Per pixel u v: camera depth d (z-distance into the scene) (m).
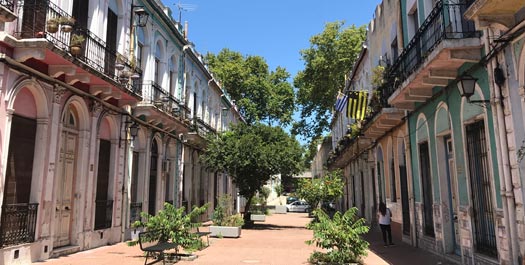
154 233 9.55
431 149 10.43
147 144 14.96
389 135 14.79
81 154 10.91
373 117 14.16
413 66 9.98
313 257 9.70
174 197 18.11
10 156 8.36
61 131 9.89
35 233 8.87
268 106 38.81
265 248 12.40
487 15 6.25
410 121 12.19
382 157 16.36
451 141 9.46
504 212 6.77
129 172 13.45
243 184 20.12
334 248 9.70
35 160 9.11
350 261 9.18
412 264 9.23
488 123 7.29
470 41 7.34
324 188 24.20
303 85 32.47
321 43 29.67
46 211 9.24
